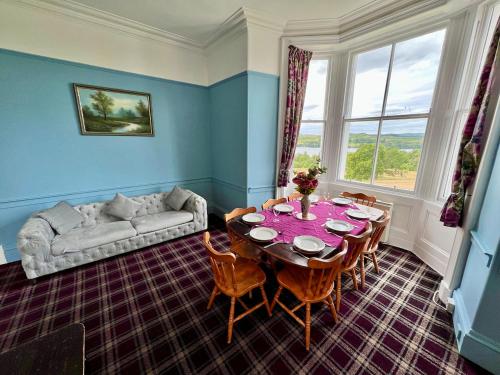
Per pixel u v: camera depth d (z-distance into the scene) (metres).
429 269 2.44
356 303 1.95
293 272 1.78
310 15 2.71
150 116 3.31
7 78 2.36
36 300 2.00
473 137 1.63
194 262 2.62
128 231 2.68
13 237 2.61
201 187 4.12
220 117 3.63
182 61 3.48
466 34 2.12
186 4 2.50
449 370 1.38
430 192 2.55
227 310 1.88
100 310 1.88
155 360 1.46
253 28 2.78
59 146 2.74
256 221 2.03
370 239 2.14
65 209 2.63
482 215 1.56
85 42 2.70
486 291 1.32
